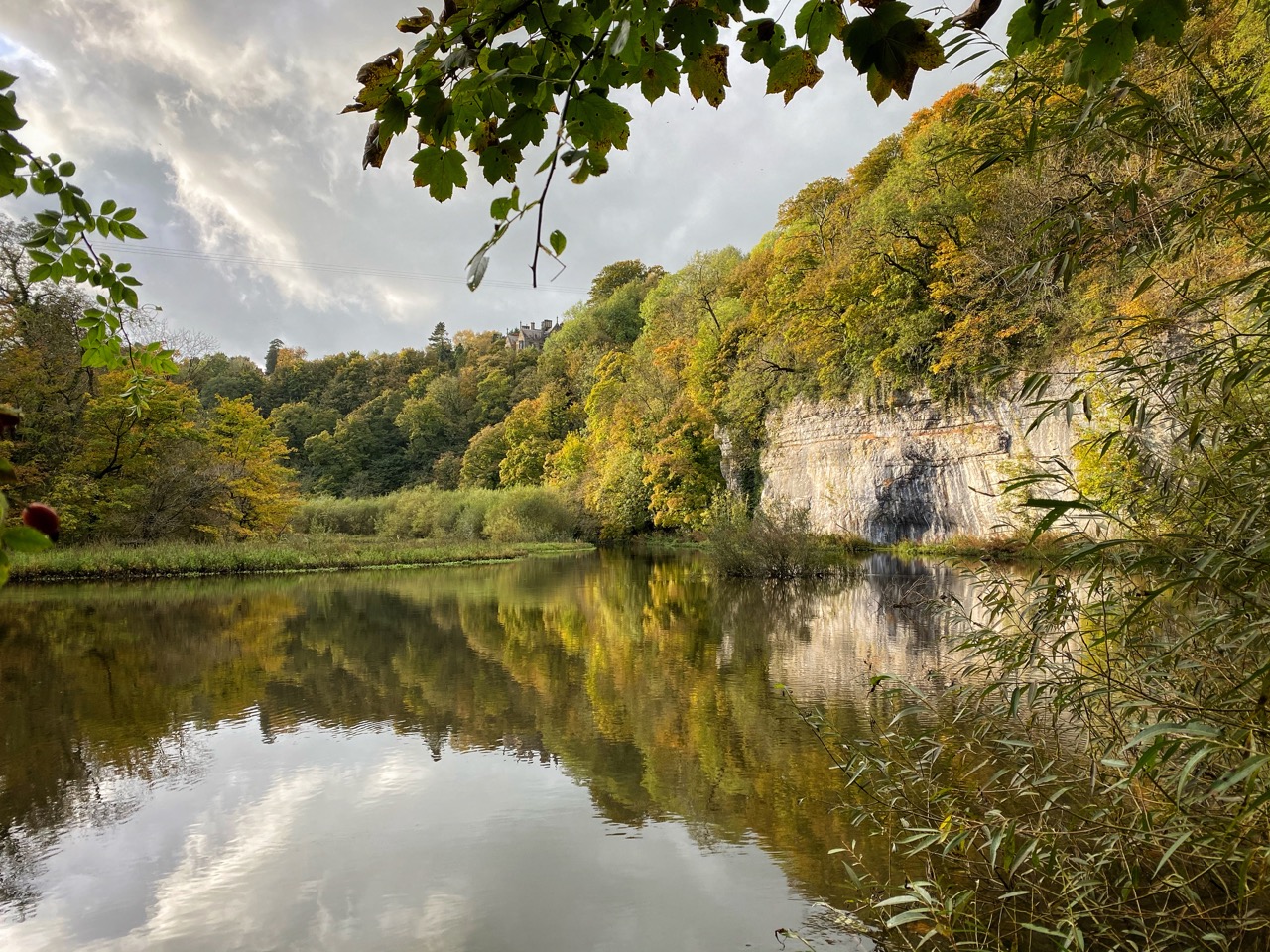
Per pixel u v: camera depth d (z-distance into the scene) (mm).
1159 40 1123
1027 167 2457
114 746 6020
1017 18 1212
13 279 20969
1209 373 2268
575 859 3926
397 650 10016
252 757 5727
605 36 1191
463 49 1139
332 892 3629
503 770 5352
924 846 2904
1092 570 2551
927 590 14680
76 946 3197
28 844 4230
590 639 10656
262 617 13156
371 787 5051
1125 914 2518
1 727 6570
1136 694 2424
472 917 3355
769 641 10008
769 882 3584
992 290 18297
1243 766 1351
